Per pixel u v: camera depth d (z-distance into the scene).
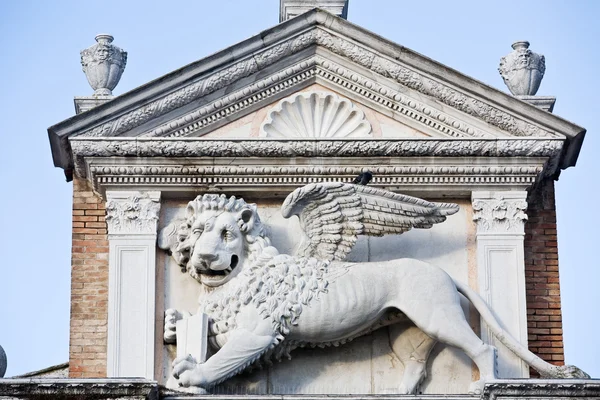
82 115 24.25
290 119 24.61
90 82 24.97
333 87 24.73
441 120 24.50
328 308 23.38
